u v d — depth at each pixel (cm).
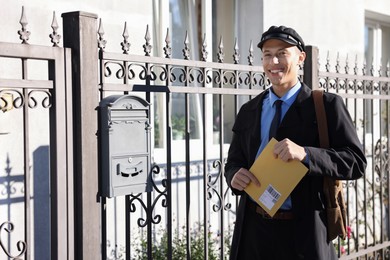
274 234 307
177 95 579
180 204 545
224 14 637
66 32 306
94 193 312
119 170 321
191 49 596
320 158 294
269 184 302
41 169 436
